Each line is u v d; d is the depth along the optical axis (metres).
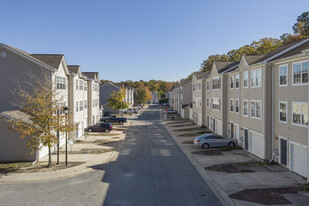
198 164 16.66
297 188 11.86
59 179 13.70
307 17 46.28
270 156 16.89
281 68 15.70
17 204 10.27
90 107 34.06
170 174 14.45
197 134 29.75
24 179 13.59
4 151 17.41
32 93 20.11
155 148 22.34
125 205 10.09
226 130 26.05
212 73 30.45
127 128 36.91
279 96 15.92
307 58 13.12
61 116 16.11
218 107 28.05
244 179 13.35
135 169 15.61
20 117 17.59
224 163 16.78
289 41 44.94
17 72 20.11
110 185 12.59
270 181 12.96
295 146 14.38
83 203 10.32
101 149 21.89
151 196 11.04
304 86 13.41
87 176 14.19
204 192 11.50
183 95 54.91
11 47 19.77
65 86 24.41
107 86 63.84
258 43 53.44
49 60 22.08
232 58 58.09
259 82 17.88
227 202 10.34
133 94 100.31
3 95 20.09
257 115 18.28
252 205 10.00
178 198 10.79
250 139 19.88
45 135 15.12
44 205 10.15
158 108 91.94
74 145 23.69
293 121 14.41
